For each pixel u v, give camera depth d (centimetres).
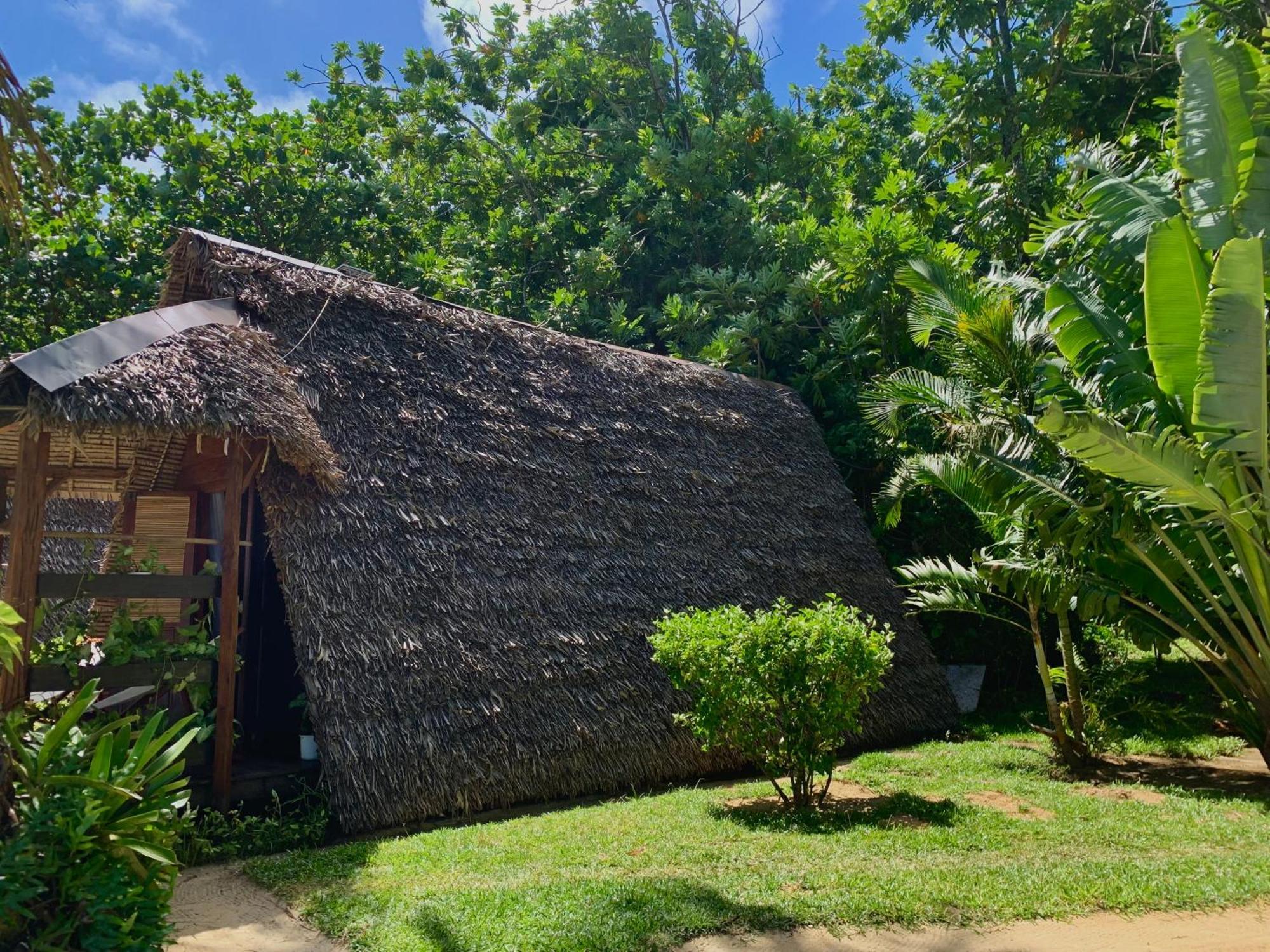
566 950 444
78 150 1797
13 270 1560
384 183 1989
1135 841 659
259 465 727
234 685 682
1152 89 1819
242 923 501
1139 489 835
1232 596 866
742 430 1259
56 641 641
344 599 754
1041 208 1692
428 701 750
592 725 834
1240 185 822
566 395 1094
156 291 1606
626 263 1972
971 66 1900
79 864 398
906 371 1090
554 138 2273
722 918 485
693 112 2352
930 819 717
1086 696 1116
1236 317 724
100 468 675
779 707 746
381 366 936
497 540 891
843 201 2112
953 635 1446
